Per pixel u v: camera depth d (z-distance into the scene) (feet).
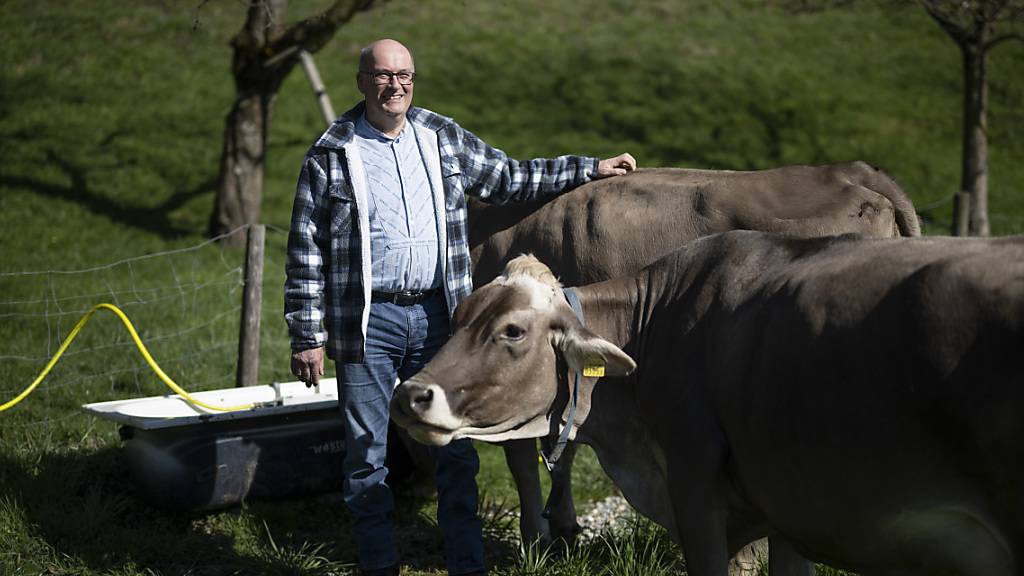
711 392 10.61
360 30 57.67
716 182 14.48
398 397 10.89
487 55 56.29
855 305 9.30
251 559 15.47
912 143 49.49
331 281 13.17
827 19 61.87
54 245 36.78
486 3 62.44
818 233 13.64
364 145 13.19
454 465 13.65
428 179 13.42
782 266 10.57
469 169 14.19
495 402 11.09
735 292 10.80
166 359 25.21
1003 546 8.46
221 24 57.41
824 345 9.39
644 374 11.59
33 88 50.34
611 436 12.21
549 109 51.85
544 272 11.39
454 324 11.43
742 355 10.29
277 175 45.21
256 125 38.06
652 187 14.85
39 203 40.78
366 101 13.30
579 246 15.14
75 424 20.21
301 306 13.21
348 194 13.01
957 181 46.19
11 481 17.08
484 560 14.20
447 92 52.70
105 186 42.93
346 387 13.46
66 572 14.80
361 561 13.65
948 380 8.46
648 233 14.65
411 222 13.20
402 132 13.43
